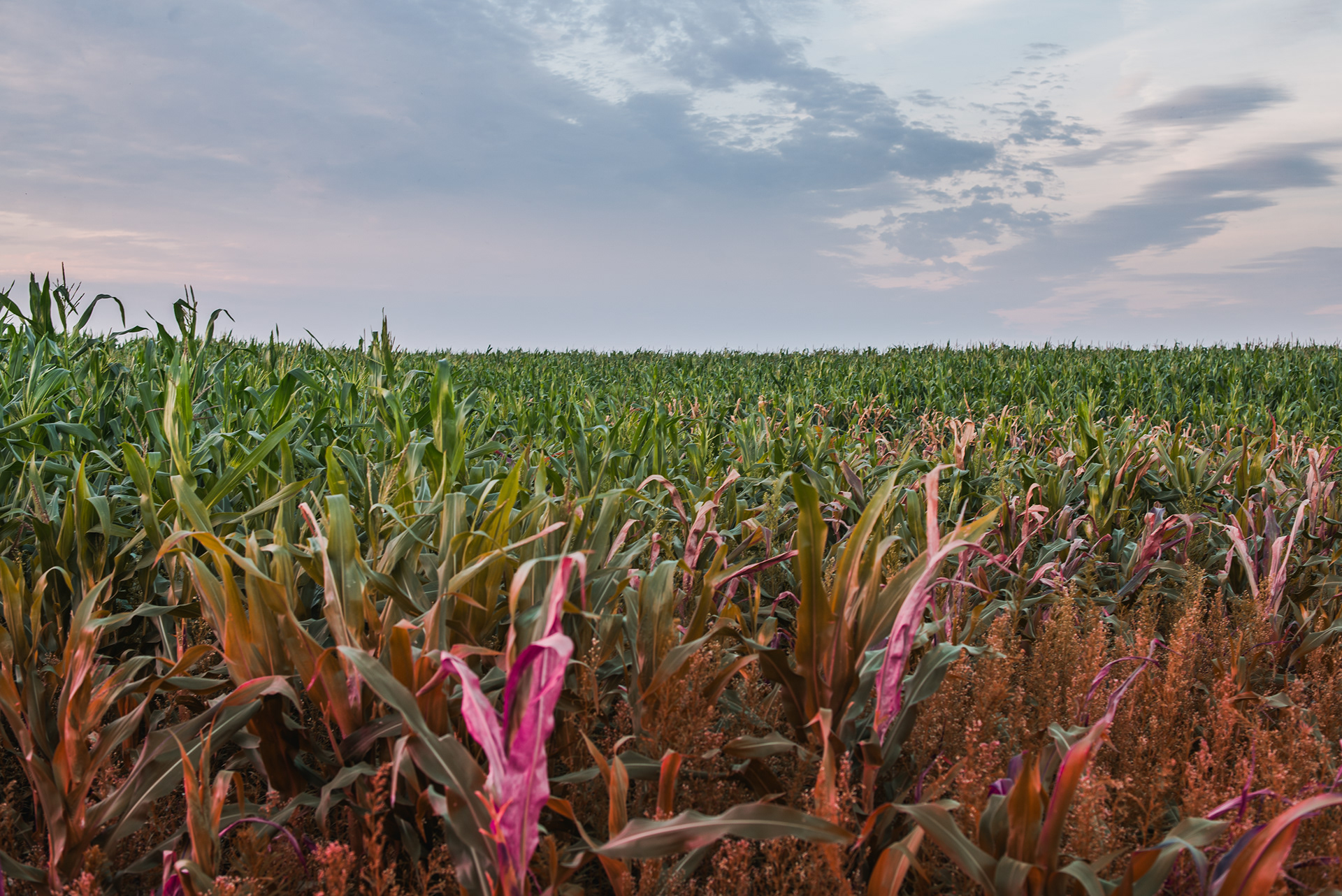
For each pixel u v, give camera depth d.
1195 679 3.03
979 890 1.79
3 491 3.40
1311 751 2.25
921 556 2.19
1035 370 14.77
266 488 3.24
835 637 2.15
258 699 2.08
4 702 2.10
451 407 3.12
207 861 1.78
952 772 2.06
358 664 1.77
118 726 2.08
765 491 4.84
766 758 2.43
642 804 2.15
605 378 15.79
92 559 3.01
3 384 4.68
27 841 2.26
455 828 1.66
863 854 2.04
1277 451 5.04
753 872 1.90
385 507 2.40
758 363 20.30
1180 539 4.13
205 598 2.22
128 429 4.32
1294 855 1.95
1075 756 1.62
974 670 2.69
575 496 3.56
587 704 2.22
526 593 2.34
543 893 1.65
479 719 1.48
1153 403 11.52
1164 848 1.65
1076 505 4.92
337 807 2.22
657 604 2.37
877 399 11.25
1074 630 3.08
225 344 9.09
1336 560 3.89
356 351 8.51
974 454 5.31
